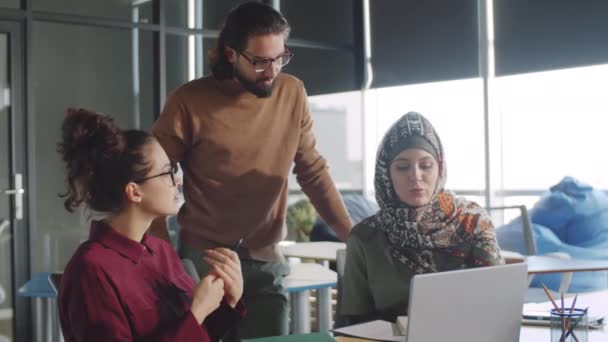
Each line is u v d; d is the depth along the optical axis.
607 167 6.94
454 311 1.82
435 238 2.34
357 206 7.09
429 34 7.05
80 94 5.80
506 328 1.96
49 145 5.64
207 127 2.64
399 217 2.36
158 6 6.18
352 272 2.42
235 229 2.72
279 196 2.82
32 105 5.57
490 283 1.89
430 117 7.22
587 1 5.93
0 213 5.45
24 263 5.50
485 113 6.73
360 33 7.63
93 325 1.64
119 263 1.71
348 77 7.62
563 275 4.27
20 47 5.55
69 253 5.66
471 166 6.94
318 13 7.50
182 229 2.77
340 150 7.60
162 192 1.76
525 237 4.46
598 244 5.92
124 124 6.03
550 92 6.92
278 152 2.73
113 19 5.95
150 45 6.16
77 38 5.80
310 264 4.05
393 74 7.38
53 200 5.62
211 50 2.63
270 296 2.77
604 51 5.85
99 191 1.73
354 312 2.40
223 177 2.68
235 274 1.83
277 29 2.50
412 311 1.76
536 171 7.02
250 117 2.67
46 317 4.16
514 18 6.42
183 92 2.67
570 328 1.91
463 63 6.80
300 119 2.78
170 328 1.68
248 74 2.52
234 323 1.87
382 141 2.39
